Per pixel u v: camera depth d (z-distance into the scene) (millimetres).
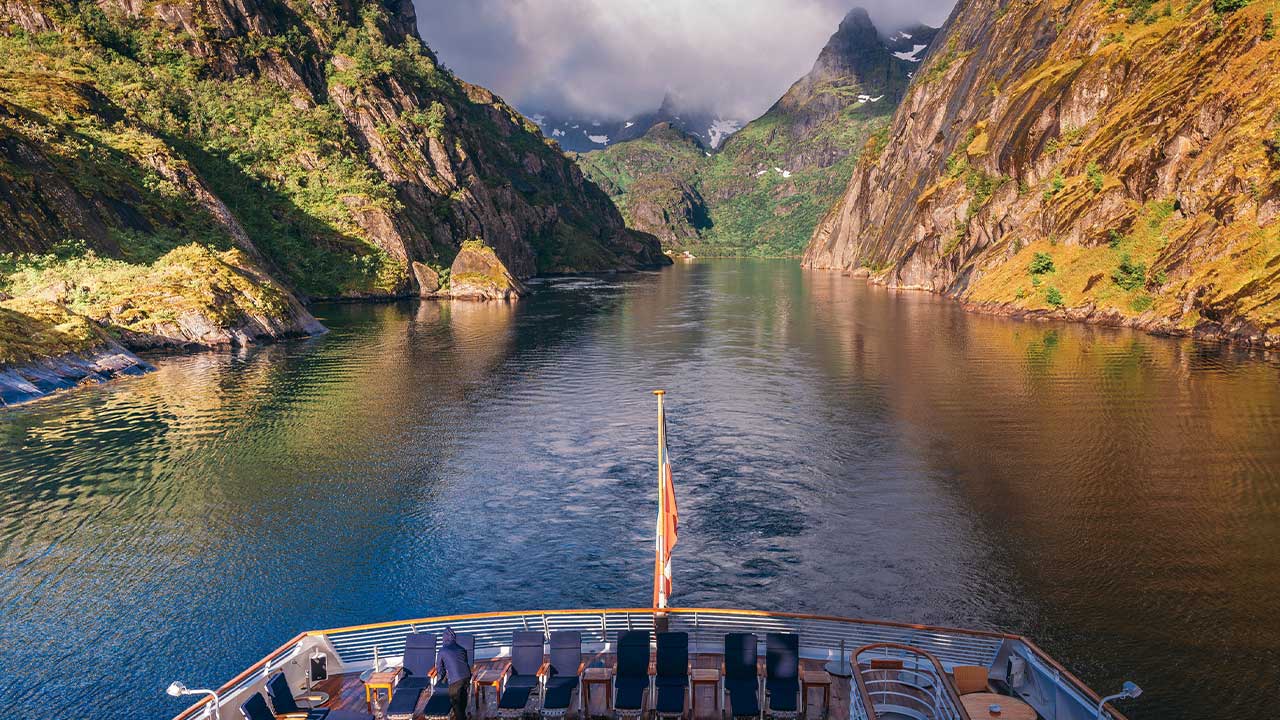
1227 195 86312
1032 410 51969
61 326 68938
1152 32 120375
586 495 37688
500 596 27484
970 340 85375
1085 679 21828
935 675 14883
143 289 87062
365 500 36844
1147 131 106000
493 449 45250
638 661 16172
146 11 180000
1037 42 158500
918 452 43438
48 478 40000
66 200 100688
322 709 15148
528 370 71438
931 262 160625
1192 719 19953
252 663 23203
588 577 28984
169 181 124062
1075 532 31891
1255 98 90438
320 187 168750
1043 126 132000
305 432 49000
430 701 15172
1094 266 102688
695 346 85688
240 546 31531
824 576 28672
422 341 91750
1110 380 60906
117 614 26062
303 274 147250
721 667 16781
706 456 43781
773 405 55938
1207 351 72875
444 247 196250
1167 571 28125
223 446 45812
